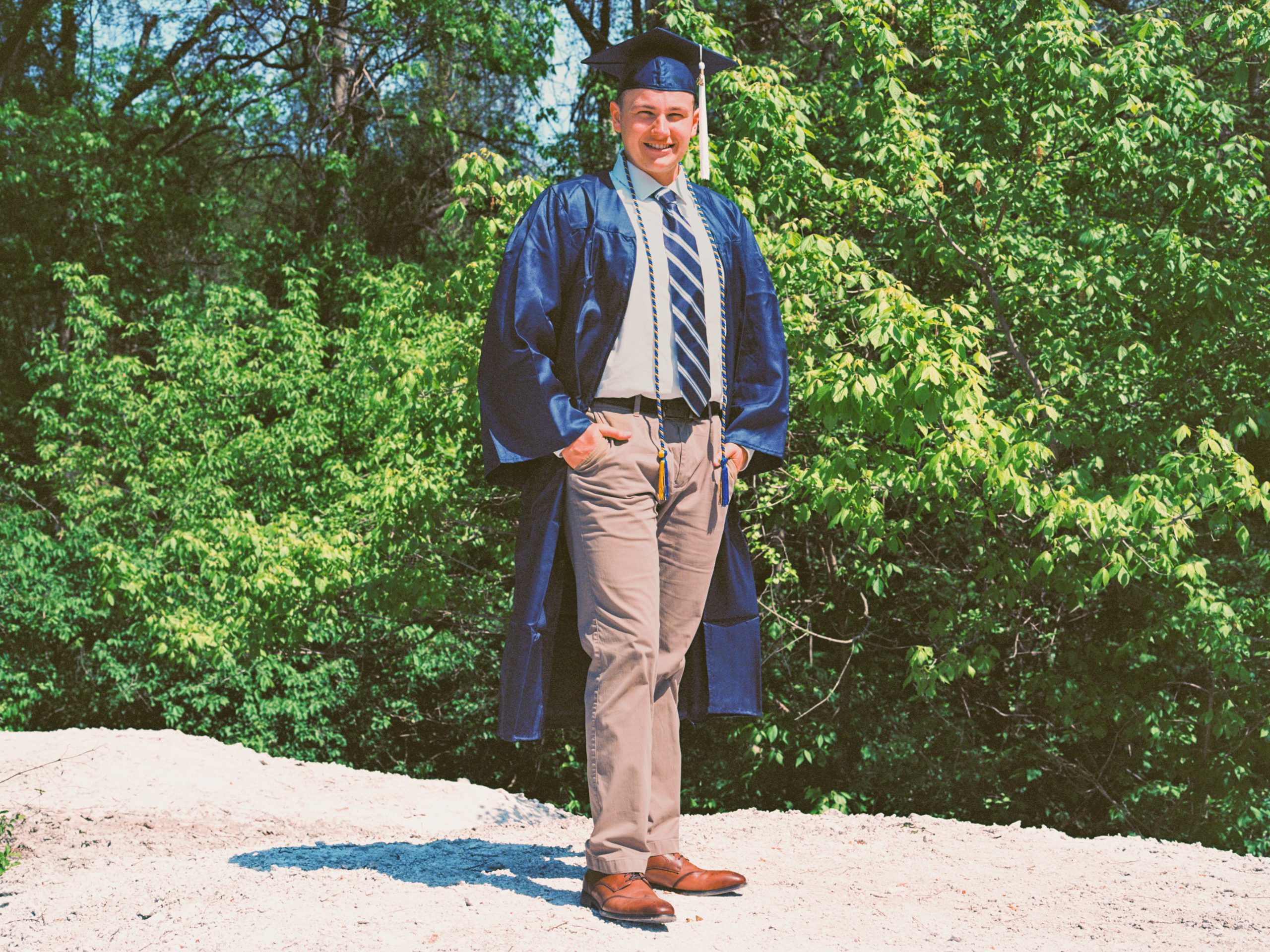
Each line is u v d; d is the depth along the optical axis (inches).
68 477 610.2
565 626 124.0
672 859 128.0
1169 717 368.5
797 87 386.9
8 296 772.6
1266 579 358.3
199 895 126.2
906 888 136.8
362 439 578.6
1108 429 320.2
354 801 271.9
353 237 764.6
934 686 336.8
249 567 439.2
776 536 411.8
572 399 116.7
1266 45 301.6
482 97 818.2
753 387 126.8
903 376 250.7
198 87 818.2
